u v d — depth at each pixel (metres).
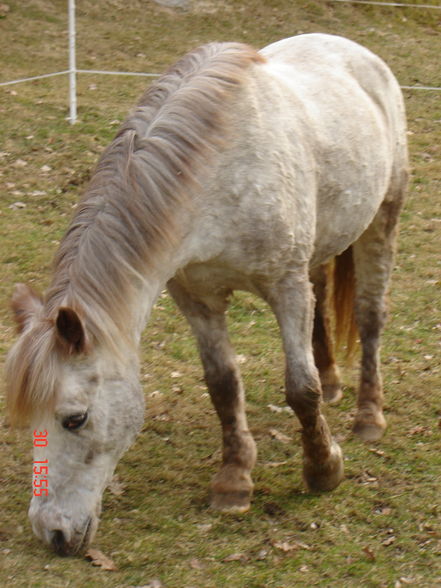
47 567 3.37
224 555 3.49
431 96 9.96
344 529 3.68
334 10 12.11
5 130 8.03
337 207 3.87
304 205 3.54
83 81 9.44
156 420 4.52
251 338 5.45
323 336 4.72
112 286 2.93
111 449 3.07
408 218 7.19
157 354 5.23
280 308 3.59
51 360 2.81
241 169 3.30
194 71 3.38
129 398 3.05
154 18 11.43
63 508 3.04
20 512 3.74
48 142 7.89
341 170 3.82
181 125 3.17
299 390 3.61
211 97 3.25
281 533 3.64
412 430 4.46
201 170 3.18
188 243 3.24
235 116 3.31
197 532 3.64
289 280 3.55
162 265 3.13
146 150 3.11
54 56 10.07
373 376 4.54
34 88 9.08
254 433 4.44
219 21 11.51
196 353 5.26
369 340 4.56
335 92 3.99
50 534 3.06
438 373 5.02
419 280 6.22
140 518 3.73
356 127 3.97
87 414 2.95
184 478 4.05
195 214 3.21
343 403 4.78
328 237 3.92
